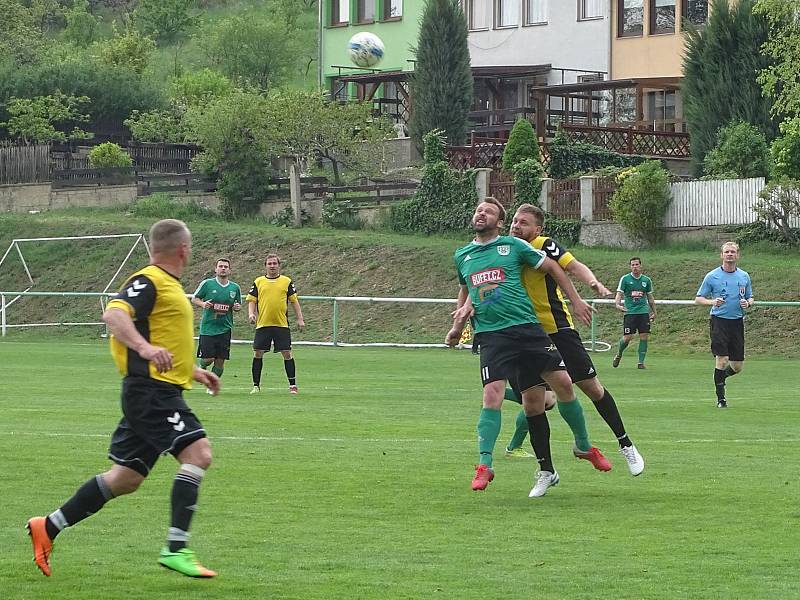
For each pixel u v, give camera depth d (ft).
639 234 229.25
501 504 55.52
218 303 124.57
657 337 187.62
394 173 291.17
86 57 405.18
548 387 64.95
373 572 42.09
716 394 113.19
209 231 261.44
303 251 245.45
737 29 246.06
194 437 41.11
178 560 40.27
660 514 53.16
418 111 295.07
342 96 359.87
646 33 301.43
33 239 246.88
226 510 53.62
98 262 257.34
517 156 253.03
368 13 358.23
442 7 293.43
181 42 504.02
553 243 60.54
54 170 301.84
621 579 41.11
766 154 230.89
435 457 70.79
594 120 308.19
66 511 41.19
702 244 223.92
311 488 59.47
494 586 40.09
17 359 162.71
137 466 41.88
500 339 57.41
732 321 103.81
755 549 45.96
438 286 220.02
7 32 412.57
